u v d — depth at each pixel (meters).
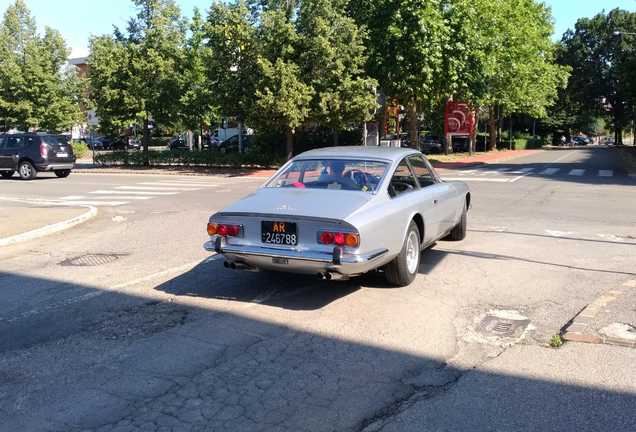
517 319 5.75
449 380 4.42
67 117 39.12
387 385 4.36
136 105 29.88
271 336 5.39
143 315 6.09
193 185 21.59
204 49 29.33
